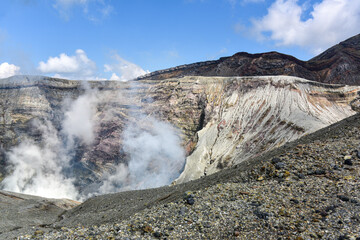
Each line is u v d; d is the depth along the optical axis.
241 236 12.52
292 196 14.94
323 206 13.50
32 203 57.41
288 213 13.41
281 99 101.88
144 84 159.88
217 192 17.41
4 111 169.25
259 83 114.00
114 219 26.86
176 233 13.45
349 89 100.81
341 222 12.02
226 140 97.44
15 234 27.47
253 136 92.31
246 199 15.60
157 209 16.56
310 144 20.86
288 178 16.98
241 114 105.50
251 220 13.47
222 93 123.25
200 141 104.94
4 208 52.69
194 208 15.60
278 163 18.73
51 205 57.66
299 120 87.19
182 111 132.62
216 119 113.00
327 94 100.88
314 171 17.09
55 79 179.88
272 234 12.28
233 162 85.50
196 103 131.00
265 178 18.30
